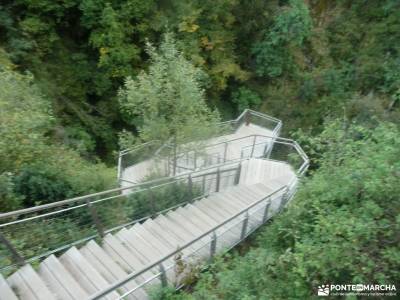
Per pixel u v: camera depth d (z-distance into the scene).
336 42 19.89
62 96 13.80
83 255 6.13
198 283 5.80
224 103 19.05
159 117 10.42
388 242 4.11
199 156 12.59
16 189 7.32
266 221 8.52
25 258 5.72
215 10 16.50
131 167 12.31
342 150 5.81
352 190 4.72
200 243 7.23
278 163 13.11
